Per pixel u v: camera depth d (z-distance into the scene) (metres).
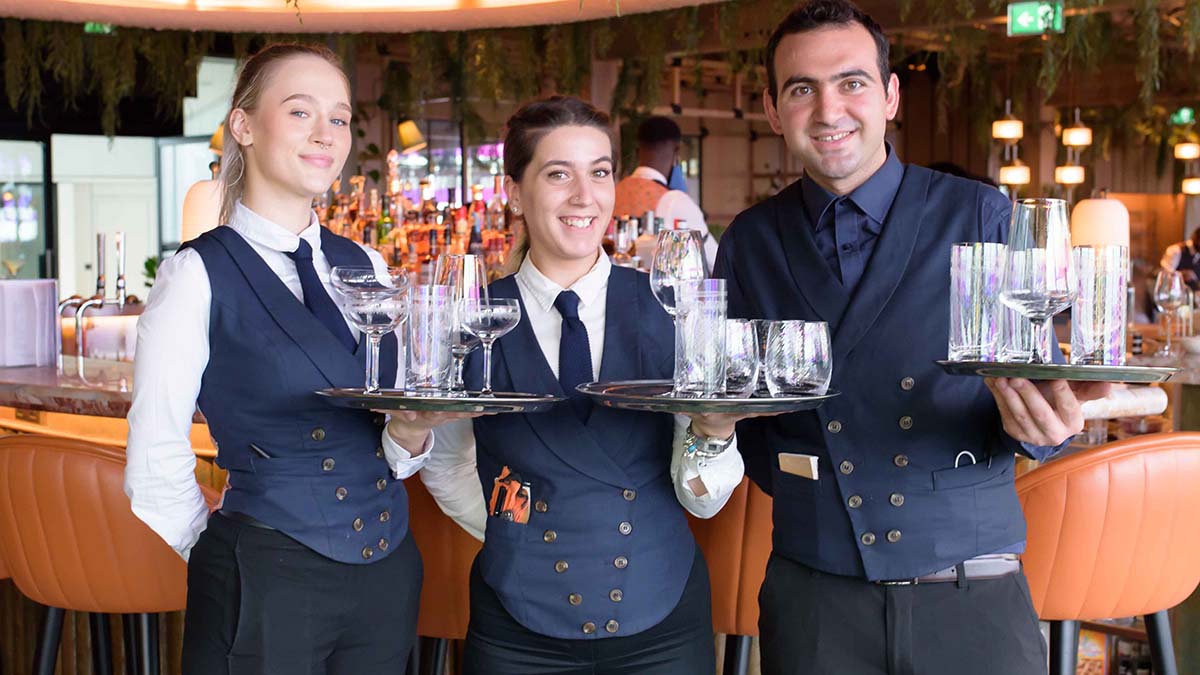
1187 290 4.69
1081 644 3.47
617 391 1.90
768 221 2.16
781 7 5.22
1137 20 5.25
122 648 3.26
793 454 2.04
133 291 9.91
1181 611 3.25
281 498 2.00
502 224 5.86
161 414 2.00
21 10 4.91
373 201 5.81
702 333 1.89
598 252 2.19
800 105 2.00
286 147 2.07
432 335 2.05
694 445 1.99
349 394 1.87
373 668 2.10
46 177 9.32
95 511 2.55
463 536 2.66
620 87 6.48
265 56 2.11
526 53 6.14
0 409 3.53
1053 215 1.76
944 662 1.96
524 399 1.86
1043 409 1.72
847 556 1.99
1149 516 2.46
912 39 7.47
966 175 4.58
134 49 6.34
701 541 2.68
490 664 2.10
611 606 2.03
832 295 2.04
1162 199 12.94
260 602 1.98
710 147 12.68
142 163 9.76
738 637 2.72
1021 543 2.01
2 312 3.70
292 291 2.10
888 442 1.98
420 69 6.20
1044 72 5.49
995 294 1.84
